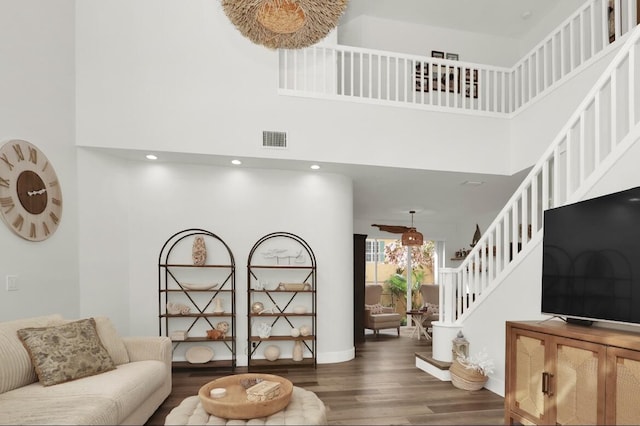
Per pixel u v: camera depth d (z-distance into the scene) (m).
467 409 3.36
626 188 2.82
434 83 6.77
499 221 4.00
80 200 4.26
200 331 5.00
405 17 6.73
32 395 2.39
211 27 4.58
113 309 4.61
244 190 5.18
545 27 6.73
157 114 4.40
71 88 4.18
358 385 4.07
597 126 3.14
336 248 5.38
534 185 3.61
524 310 3.54
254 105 4.62
